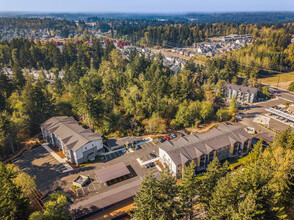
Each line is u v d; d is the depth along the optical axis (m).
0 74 108.44
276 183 46.53
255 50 197.25
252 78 154.12
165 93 106.94
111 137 88.69
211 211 42.62
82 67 150.75
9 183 47.34
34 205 56.62
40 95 94.62
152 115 93.94
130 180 66.31
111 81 105.25
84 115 96.06
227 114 104.56
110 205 55.91
